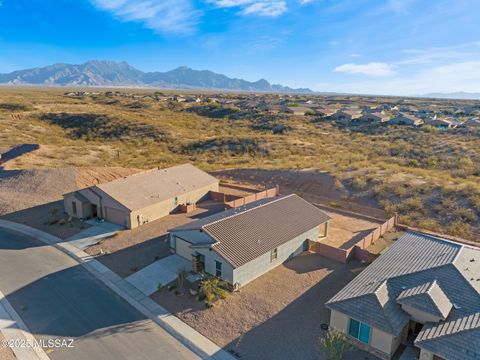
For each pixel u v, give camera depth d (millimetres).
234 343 15656
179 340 15820
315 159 52031
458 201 31109
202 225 22078
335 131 81875
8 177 40281
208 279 20188
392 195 34500
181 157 58906
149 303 18641
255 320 17281
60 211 32750
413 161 47750
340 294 16781
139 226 29453
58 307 18141
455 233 27359
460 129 75000
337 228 29703
